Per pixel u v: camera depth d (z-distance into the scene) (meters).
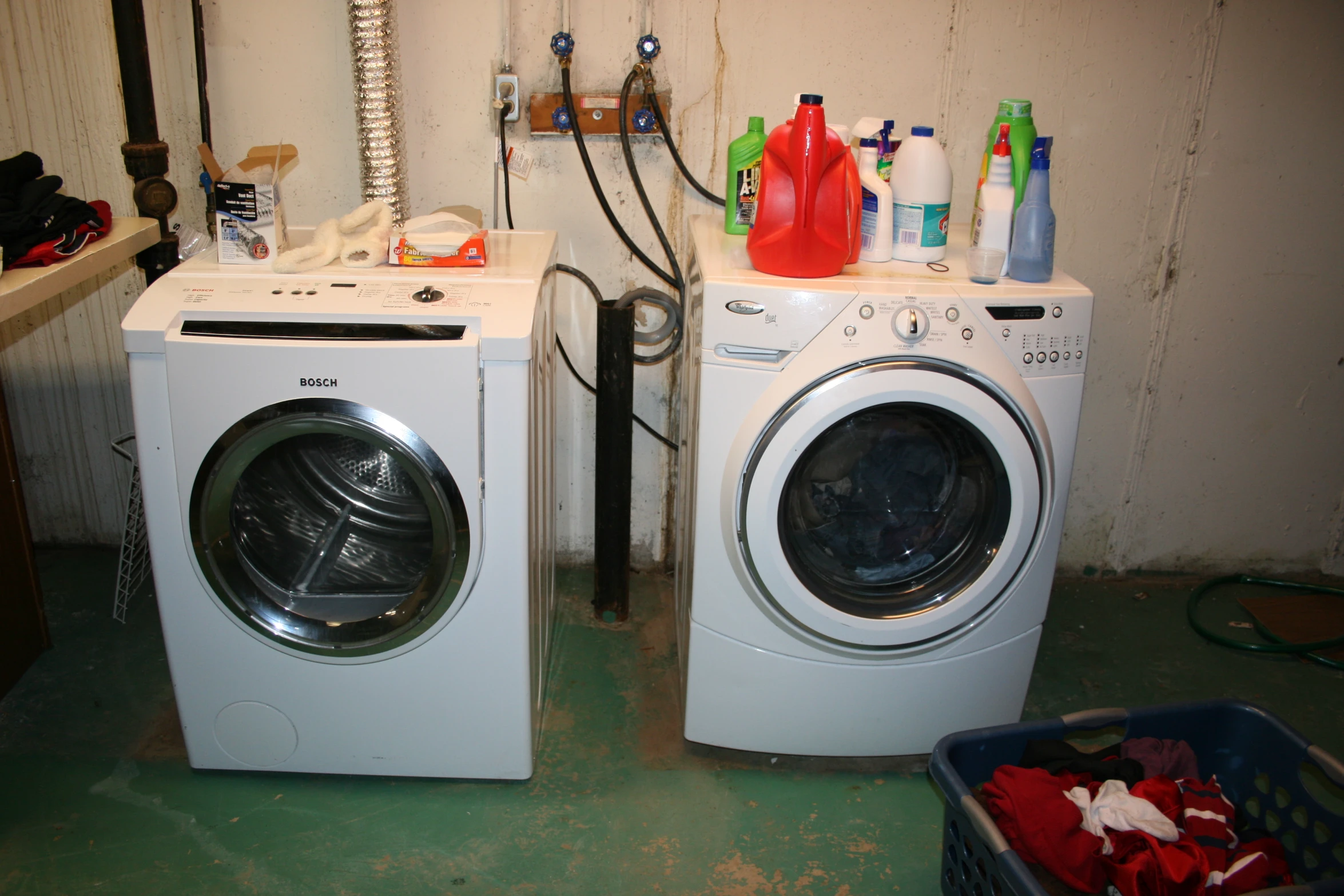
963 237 1.98
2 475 1.94
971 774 1.67
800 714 1.80
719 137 2.19
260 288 1.56
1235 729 1.75
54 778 1.76
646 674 2.15
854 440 1.65
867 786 1.85
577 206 2.24
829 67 2.13
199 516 1.53
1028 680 1.85
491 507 1.56
